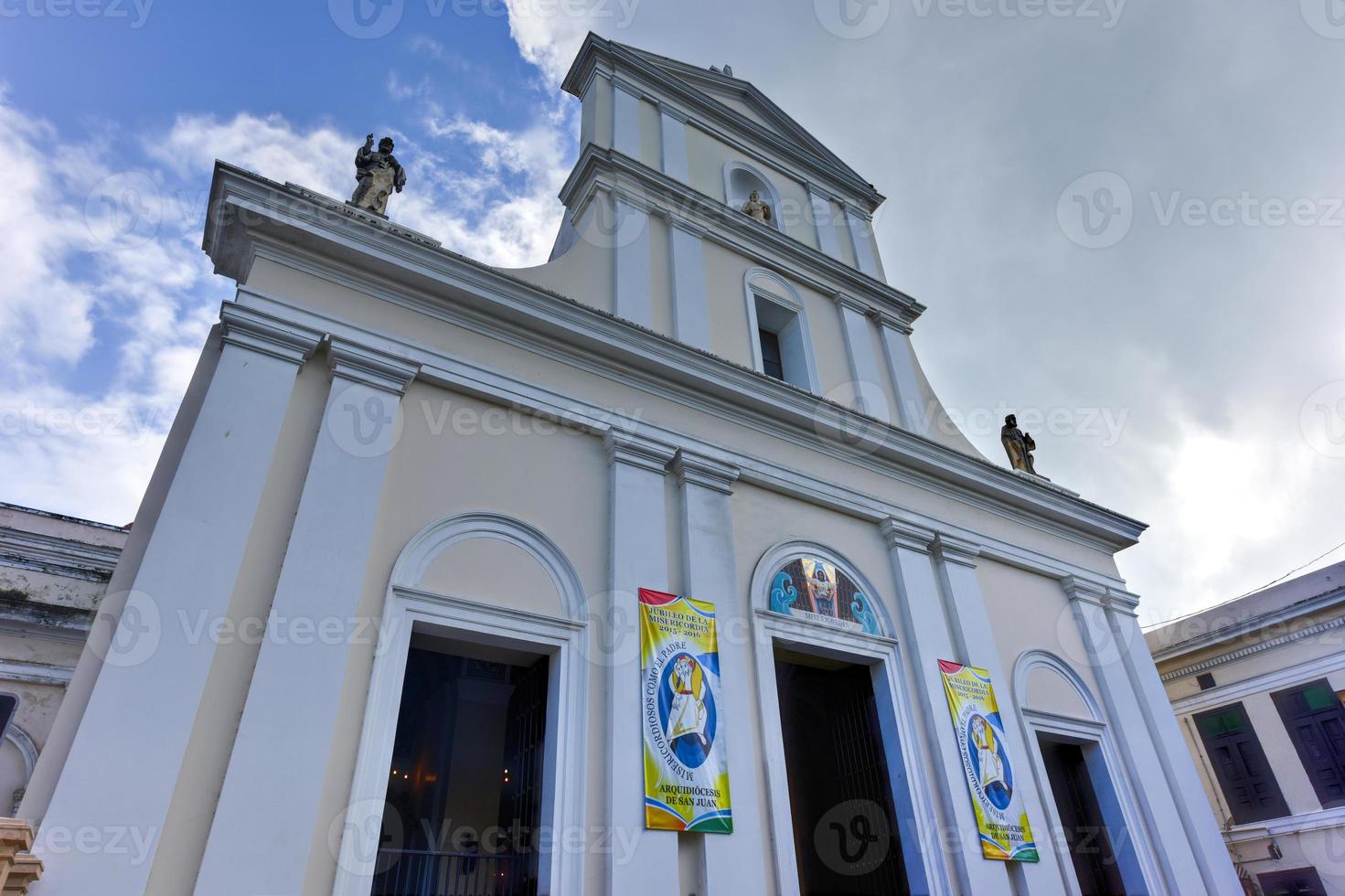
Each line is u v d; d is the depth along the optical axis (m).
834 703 9.40
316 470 6.56
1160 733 10.85
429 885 6.41
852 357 11.80
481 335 8.19
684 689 7.22
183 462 6.09
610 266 10.01
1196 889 9.59
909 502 10.52
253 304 6.98
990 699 9.30
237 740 5.32
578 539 7.66
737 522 8.84
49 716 10.93
